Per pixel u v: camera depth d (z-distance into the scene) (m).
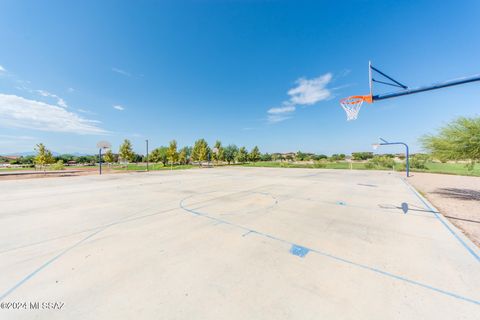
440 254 3.09
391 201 6.88
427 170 19.81
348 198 7.37
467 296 2.12
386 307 1.96
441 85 4.05
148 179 13.59
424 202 6.70
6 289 2.24
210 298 2.10
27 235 3.88
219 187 10.02
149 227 4.33
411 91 4.43
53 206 6.16
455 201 6.83
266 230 4.16
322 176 15.49
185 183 11.53
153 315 1.86
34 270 2.65
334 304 2.00
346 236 3.84
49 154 19.94
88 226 4.39
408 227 4.34
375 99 5.11
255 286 2.30
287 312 1.89
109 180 13.00
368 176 15.40
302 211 5.62
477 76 3.62
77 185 10.70
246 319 1.81
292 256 3.03
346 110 6.36
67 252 3.17
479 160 7.08
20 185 10.69
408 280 2.41
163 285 2.32
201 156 31.83
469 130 6.71
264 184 11.07
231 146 42.03
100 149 17.86
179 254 3.09
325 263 2.82
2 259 2.95
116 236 3.83
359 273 2.57
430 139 7.87
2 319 1.80
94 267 2.72
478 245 3.43
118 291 2.21
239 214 5.32
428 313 1.88
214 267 2.71
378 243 3.52
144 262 2.85
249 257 3.00
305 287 2.28
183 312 1.90
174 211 5.60
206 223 4.60
